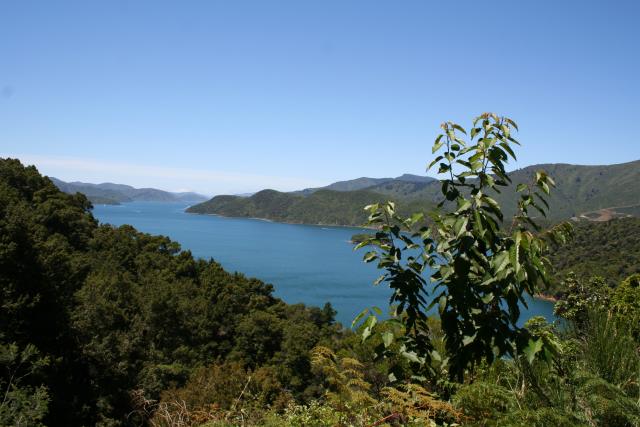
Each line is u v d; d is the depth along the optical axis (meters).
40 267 21.38
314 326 40.41
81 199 61.72
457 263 2.81
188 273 51.47
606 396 3.02
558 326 4.49
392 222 3.39
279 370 29.20
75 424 18.23
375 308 3.40
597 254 60.59
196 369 28.53
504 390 3.39
